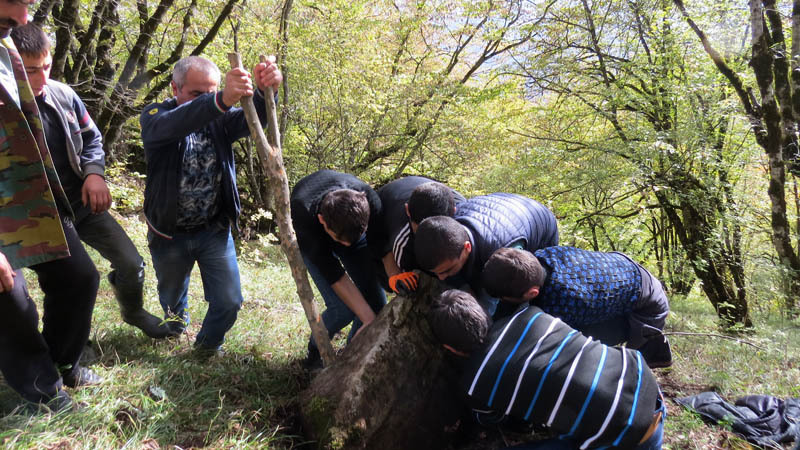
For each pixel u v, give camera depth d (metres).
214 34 6.90
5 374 2.13
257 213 10.39
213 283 2.98
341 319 3.11
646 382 2.09
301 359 3.24
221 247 2.96
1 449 1.88
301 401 2.44
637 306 2.74
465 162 11.49
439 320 2.12
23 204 2.02
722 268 7.58
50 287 2.28
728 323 6.38
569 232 8.38
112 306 3.62
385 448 2.29
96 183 2.51
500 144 10.90
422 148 11.76
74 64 6.07
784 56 6.45
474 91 11.12
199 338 3.09
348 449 2.19
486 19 11.64
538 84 9.45
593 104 8.61
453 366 2.53
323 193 2.68
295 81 9.48
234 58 2.31
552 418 2.04
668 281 8.58
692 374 3.80
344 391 2.26
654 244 11.13
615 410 2.00
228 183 2.88
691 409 2.98
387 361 2.36
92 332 3.13
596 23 8.73
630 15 8.16
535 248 2.66
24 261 2.05
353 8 9.46
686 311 7.71
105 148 6.87
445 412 2.49
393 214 2.66
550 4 9.25
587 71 8.80
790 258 6.58
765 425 2.83
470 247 2.26
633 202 8.85
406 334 2.43
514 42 11.55
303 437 2.40
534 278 2.22
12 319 2.03
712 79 7.33
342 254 3.01
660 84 7.44
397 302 2.48
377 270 3.04
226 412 2.49
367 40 10.14
